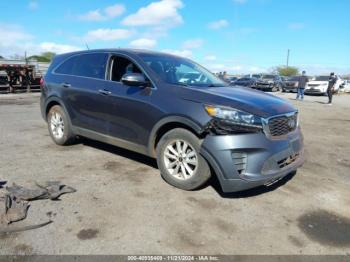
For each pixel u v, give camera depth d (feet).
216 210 11.59
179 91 13.10
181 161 13.05
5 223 10.05
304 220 11.20
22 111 35.35
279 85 102.27
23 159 16.56
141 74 14.51
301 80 67.36
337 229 10.70
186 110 12.39
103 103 15.70
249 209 11.79
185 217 11.01
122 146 15.51
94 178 14.15
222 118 11.57
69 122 18.15
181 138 12.76
